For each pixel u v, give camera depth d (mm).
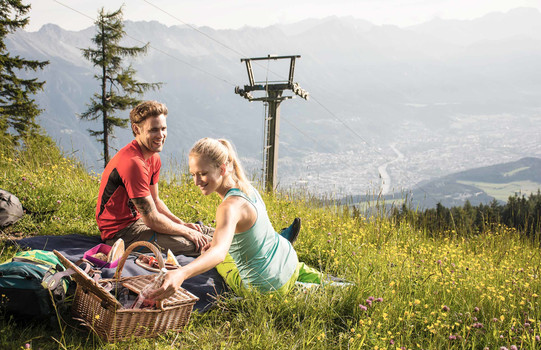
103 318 3041
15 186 6309
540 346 3293
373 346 3240
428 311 3760
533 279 4750
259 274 3756
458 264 5215
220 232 3248
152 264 4199
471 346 3367
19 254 3689
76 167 8461
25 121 27828
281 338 3236
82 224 5691
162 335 3207
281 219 6656
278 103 21734
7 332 3012
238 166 3578
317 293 3828
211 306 3688
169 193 7445
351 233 6375
